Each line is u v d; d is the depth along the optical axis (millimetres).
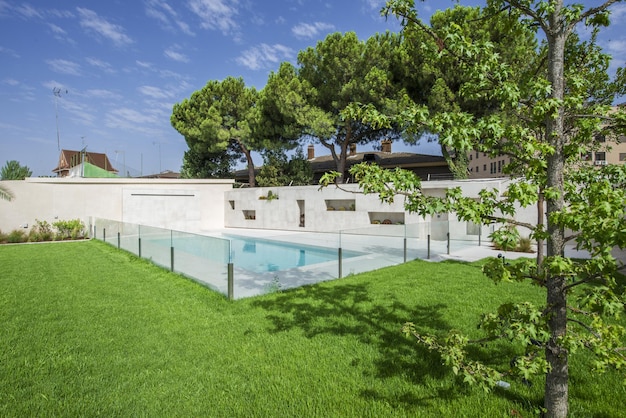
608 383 3379
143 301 6660
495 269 2527
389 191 2957
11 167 36656
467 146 2605
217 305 6355
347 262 10406
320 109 21859
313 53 22656
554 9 2555
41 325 5312
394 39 20344
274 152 28156
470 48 2752
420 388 3408
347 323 5293
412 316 5551
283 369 3859
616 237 1835
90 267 10258
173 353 4316
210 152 30875
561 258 2197
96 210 20781
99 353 4324
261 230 23844
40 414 3066
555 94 2568
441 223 13953
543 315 2531
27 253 13203
